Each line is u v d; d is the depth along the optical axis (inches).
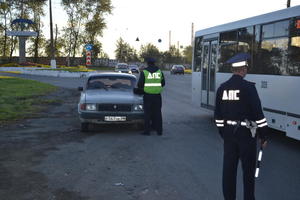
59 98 695.7
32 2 2368.4
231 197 168.6
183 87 1110.4
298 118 292.2
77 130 386.6
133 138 348.8
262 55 348.2
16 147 304.8
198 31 520.1
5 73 1648.6
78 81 1234.6
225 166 167.0
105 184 212.7
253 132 159.5
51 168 244.7
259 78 351.3
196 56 524.7
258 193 200.5
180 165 254.8
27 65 2054.6
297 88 293.3
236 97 161.0
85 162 260.7
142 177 227.0
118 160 267.1
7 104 569.3
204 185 212.4
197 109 579.8
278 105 320.5
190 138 350.3
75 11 2701.8
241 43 389.7
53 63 1838.1
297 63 294.8
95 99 363.6
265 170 245.1
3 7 2336.4
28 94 730.8
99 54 3174.2
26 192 197.9
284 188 208.7
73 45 2773.1
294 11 301.4
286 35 310.8
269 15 338.6
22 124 413.4
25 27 2420.0
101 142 329.1
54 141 330.6
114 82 419.8
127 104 361.4
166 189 205.0
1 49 2492.6
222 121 168.9
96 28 2765.7
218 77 445.7
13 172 234.8
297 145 326.3
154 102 360.8
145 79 354.9
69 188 205.3
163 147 311.1
